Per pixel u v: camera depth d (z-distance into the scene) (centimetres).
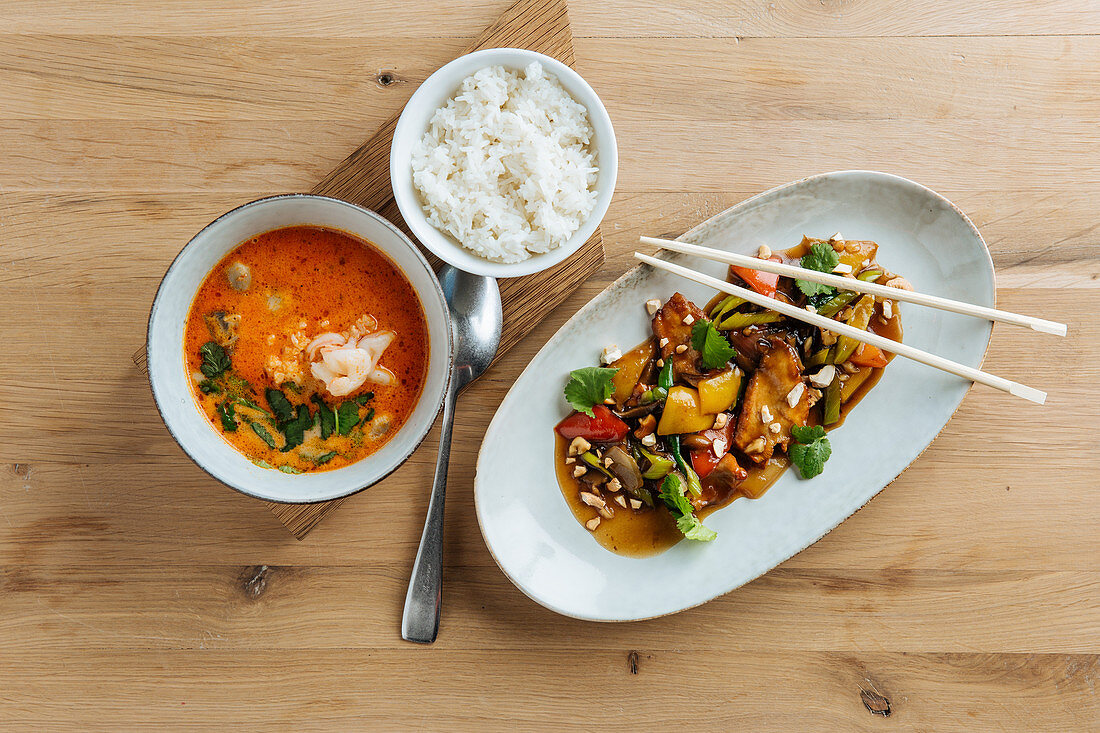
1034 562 63
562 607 59
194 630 61
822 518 61
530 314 60
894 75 62
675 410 59
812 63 62
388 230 53
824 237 61
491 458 59
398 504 61
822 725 63
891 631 63
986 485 63
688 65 62
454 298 59
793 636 63
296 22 60
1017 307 63
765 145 62
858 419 62
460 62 55
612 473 60
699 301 61
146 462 61
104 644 61
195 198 60
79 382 60
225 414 55
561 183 56
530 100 56
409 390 56
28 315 60
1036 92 63
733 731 62
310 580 62
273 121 60
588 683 62
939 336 61
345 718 62
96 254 60
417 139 56
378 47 61
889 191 60
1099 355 63
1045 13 62
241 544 61
